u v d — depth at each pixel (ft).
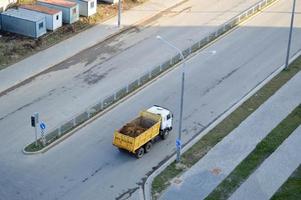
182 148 207.82
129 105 234.38
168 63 267.18
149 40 288.92
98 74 256.11
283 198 184.85
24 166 196.85
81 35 289.74
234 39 293.84
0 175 191.93
